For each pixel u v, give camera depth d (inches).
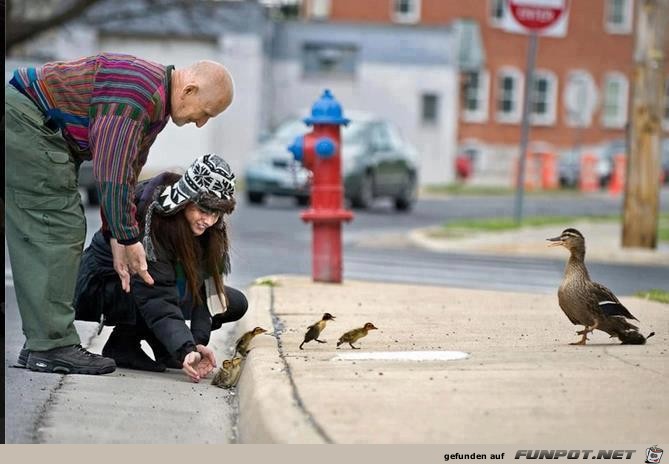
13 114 511.5
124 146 507.2
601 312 553.0
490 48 4266.7
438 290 820.6
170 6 2637.8
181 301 557.6
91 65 516.4
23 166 513.0
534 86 4360.2
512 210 2338.8
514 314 690.8
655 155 1339.8
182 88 521.7
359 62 3644.2
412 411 417.1
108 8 3235.7
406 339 585.3
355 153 2106.3
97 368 536.4
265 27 3390.7
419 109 3695.9
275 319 656.4
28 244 520.4
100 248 549.3
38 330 528.1
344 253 1267.2
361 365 504.4
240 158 3356.3
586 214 2208.4
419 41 3686.0
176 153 3353.8
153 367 567.8
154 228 533.6
